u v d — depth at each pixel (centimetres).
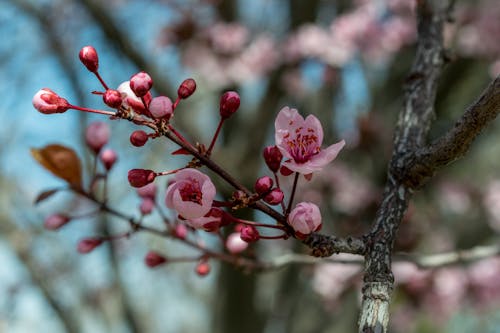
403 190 154
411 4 485
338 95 516
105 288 654
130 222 221
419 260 242
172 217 246
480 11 487
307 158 140
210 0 536
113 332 634
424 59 198
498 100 129
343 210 468
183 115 429
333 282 431
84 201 657
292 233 136
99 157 213
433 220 506
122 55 452
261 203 134
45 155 197
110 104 125
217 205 134
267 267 235
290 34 493
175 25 528
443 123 484
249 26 593
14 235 575
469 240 499
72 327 536
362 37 480
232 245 227
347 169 486
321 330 453
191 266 791
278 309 484
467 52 464
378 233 142
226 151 427
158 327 816
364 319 126
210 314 473
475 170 646
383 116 465
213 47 527
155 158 634
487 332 719
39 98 130
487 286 454
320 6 542
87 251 222
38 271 562
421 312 455
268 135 459
